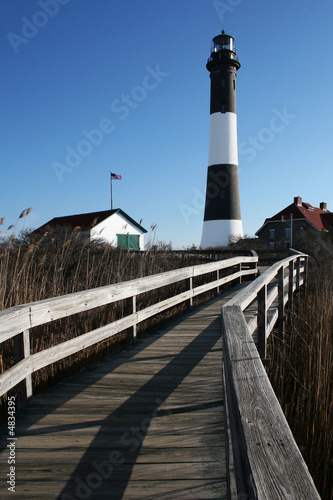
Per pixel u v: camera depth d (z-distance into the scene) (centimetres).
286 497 88
